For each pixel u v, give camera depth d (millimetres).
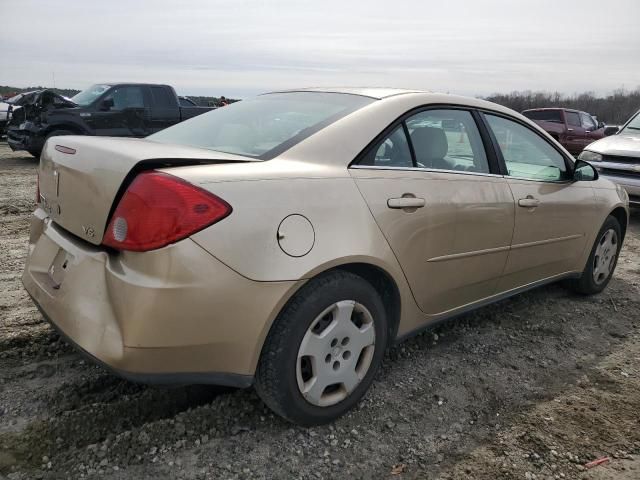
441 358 3307
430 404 2799
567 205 3832
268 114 2965
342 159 2549
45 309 2391
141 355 2012
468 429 2607
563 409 2818
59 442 2303
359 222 2449
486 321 3910
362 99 2936
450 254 2945
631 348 3619
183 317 2012
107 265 2102
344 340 2480
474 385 3014
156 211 1992
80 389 2703
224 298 2062
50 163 2596
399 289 2703
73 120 11625
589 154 7867
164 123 12906
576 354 3482
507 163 3457
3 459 2172
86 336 2098
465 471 2311
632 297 4617
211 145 2727
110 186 2117
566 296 4543
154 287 1971
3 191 8062
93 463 2186
